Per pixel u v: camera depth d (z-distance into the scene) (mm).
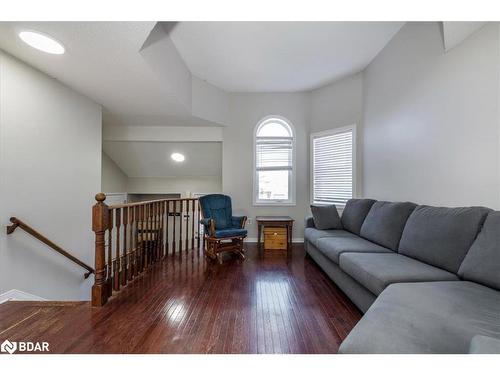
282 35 3092
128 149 5105
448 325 1123
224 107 4777
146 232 3330
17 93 2430
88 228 3426
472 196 2070
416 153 2771
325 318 2041
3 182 2312
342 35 3133
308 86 4617
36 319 1952
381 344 1044
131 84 2975
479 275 1562
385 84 3375
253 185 4879
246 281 2855
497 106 1863
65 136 3027
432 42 2512
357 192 4098
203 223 3850
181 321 1956
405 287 1540
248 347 1642
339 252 2475
